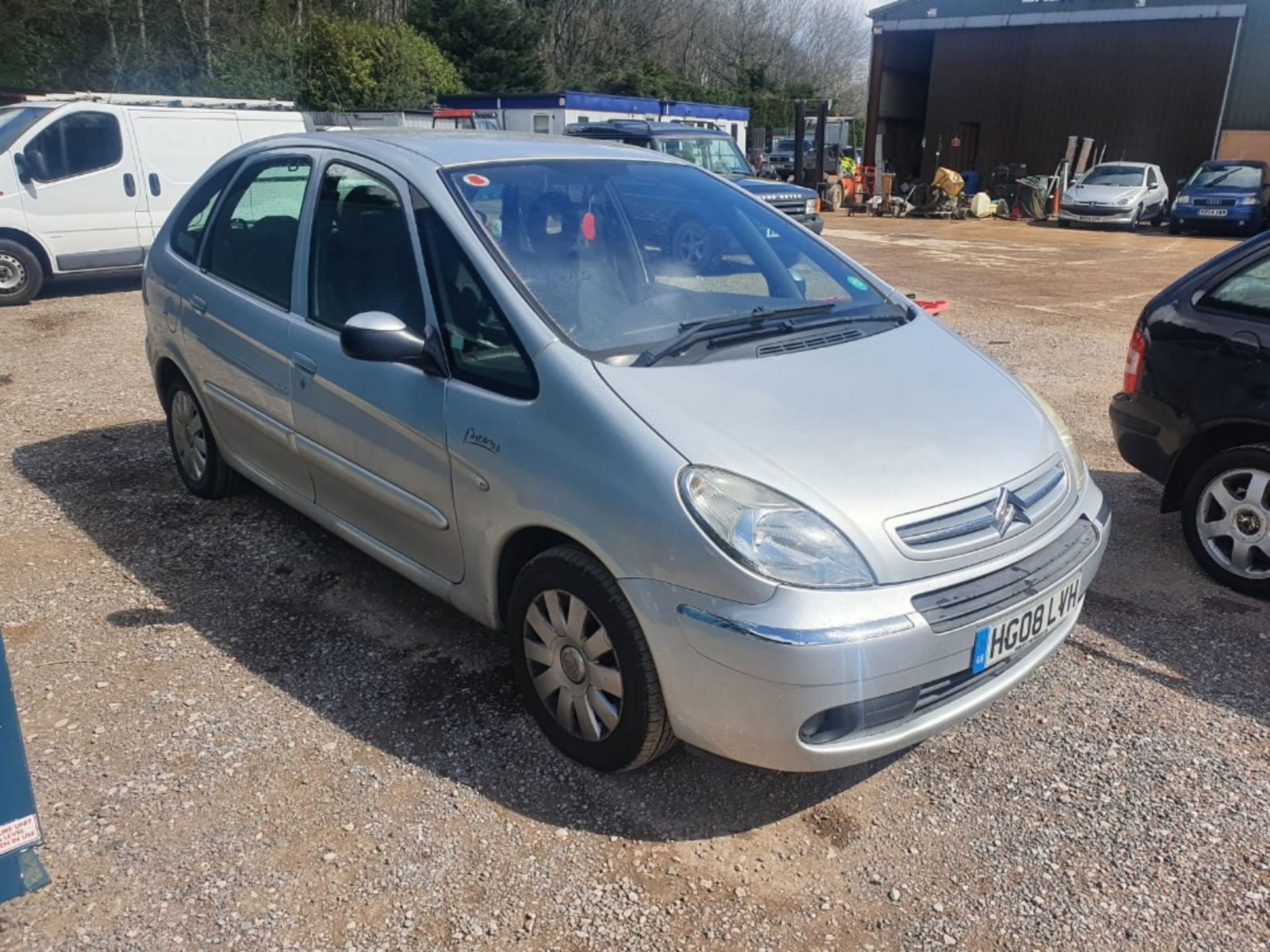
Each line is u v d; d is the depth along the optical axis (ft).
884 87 105.81
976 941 7.92
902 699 8.34
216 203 14.60
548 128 81.71
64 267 33.06
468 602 10.52
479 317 10.06
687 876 8.52
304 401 12.05
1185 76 88.89
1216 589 13.83
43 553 14.19
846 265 13.11
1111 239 67.72
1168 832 9.11
